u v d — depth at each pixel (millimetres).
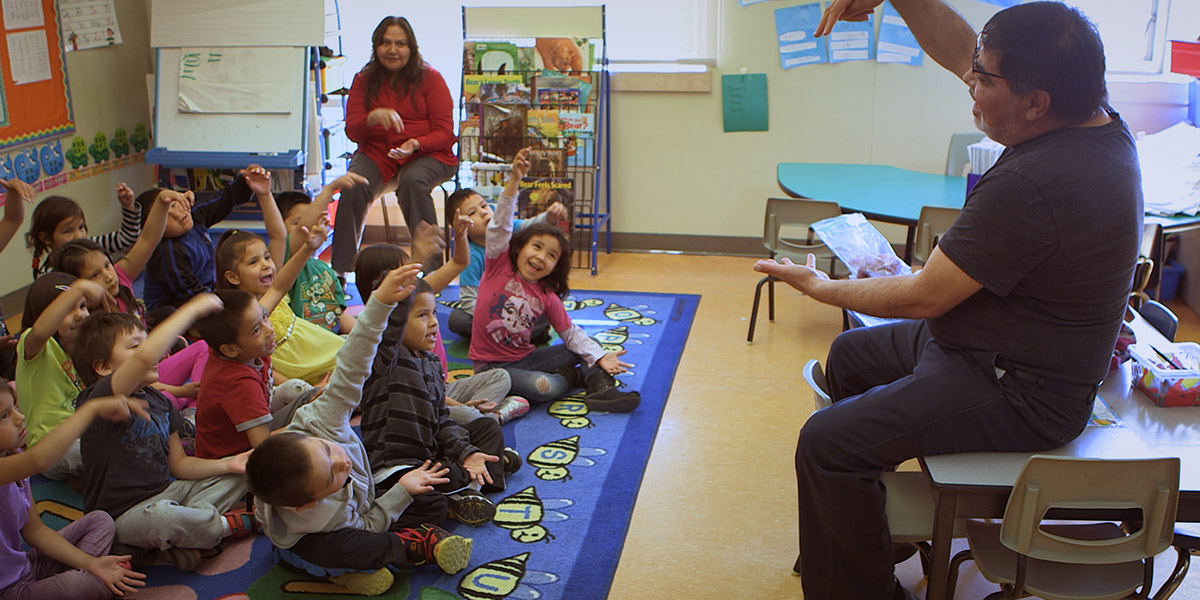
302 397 2809
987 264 1776
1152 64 4508
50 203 3383
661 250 5324
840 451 1901
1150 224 3615
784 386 3477
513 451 2828
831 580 2016
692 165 5145
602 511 2604
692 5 4883
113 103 4949
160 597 2215
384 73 4359
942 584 1869
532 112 4895
